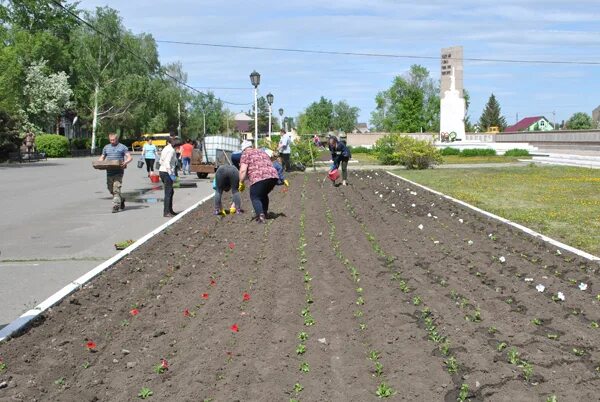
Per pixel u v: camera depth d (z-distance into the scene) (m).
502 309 6.91
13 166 40.44
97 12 69.19
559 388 4.85
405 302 7.17
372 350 5.71
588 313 6.82
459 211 15.05
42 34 63.38
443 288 7.80
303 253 10.02
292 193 20.56
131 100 69.94
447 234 11.75
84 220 14.76
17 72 51.22
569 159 33.38
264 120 120.06
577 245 10.47
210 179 28.19
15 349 5.85
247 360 5.52
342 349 5.79
